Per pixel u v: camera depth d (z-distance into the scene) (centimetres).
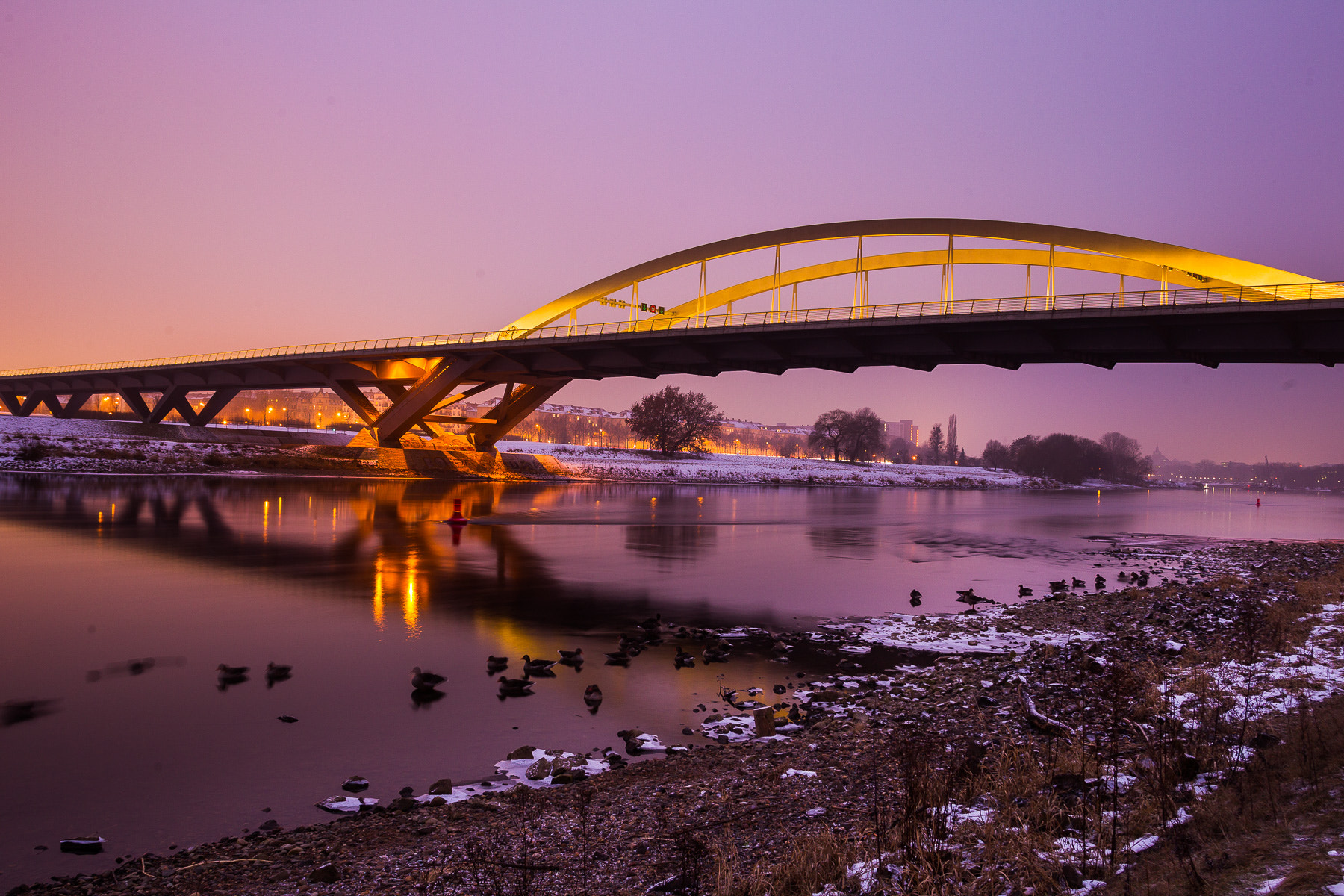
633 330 6262
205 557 2727
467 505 5509
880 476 14738
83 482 6316
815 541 4012
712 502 7294
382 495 6069
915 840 638
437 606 2003
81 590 2100
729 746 1041
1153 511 8600
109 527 3488
